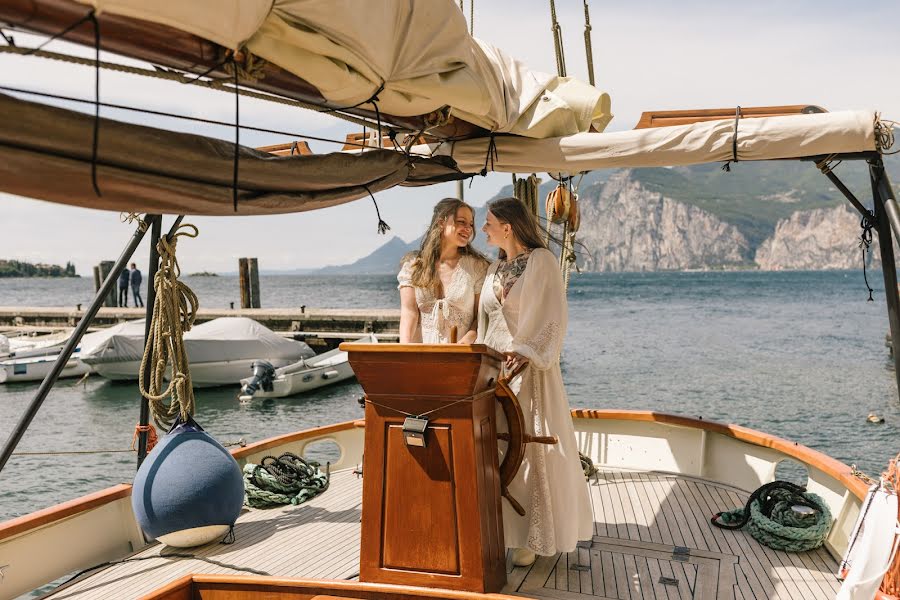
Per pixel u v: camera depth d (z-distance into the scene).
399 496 2.76
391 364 2.67
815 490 4.05
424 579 2.73
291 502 4.36
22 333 26.38
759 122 3.53
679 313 51.81
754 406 16.81
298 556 3.57
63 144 1.64
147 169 1.83
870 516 2.72
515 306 3.18
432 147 4.19
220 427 14.46
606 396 18.50
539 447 3.13
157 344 3.89
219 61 2.01
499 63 3.75
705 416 15.98
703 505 4.17
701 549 3.52
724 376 21.12
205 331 17.30
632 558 3.40
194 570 3.44
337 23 2.18
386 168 2.92
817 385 19.27
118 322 26.44
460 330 3.39
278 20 2.02
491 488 2.84
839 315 47.94
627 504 4.20
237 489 3.78
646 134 3.68
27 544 3.40
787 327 38.47
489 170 3.99
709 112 3.85
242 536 3.88
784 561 3.38
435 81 2.79
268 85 2.27
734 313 51.44
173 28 1.79
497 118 3.47
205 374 17.06
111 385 18.53
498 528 2.91
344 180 2.60
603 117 4.22
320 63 2.23
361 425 5.21
